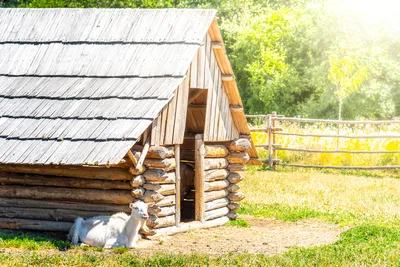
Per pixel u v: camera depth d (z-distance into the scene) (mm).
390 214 20031
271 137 29625
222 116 18750
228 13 49344
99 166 16312
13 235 16344
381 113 42625
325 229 18141
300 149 29312
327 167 28828
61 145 15508
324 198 22562
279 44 45469
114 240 15656
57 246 15344
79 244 15742
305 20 45219
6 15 19359
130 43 17609
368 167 28422
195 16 17672
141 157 15789
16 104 16938
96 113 16062
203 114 19406
